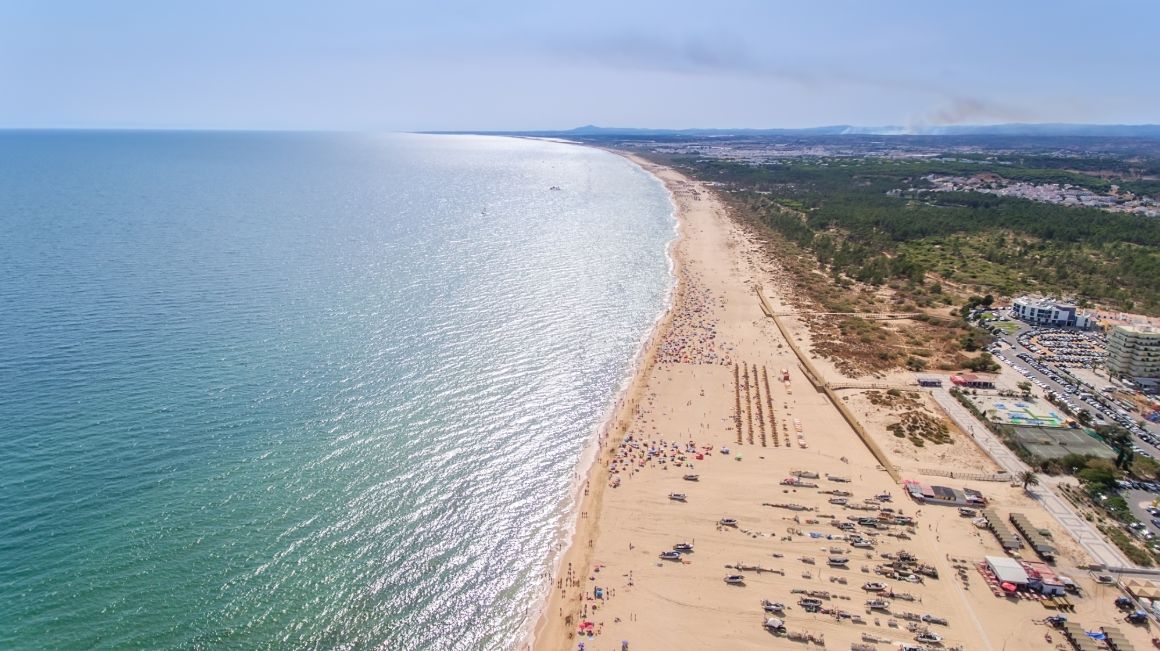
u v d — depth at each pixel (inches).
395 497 3831.2
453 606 3186.5
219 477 3801.7
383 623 3041.3
